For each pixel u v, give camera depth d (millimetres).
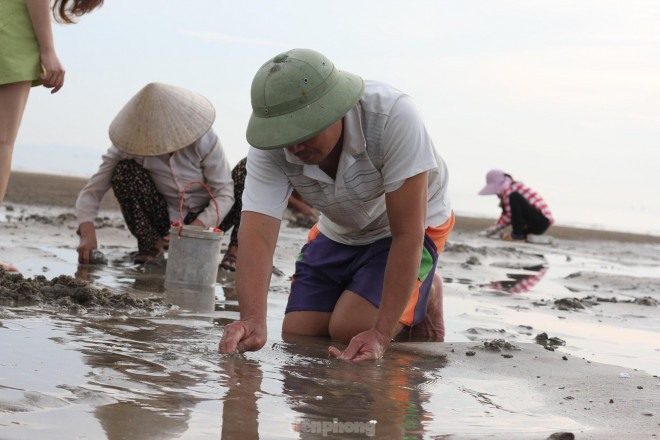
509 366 2949
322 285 3549
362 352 2885
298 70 2537
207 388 2227
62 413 1847
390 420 2072
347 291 3408
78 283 3559
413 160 2836
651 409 2350
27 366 2240
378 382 2521
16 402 1888
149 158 5293
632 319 4598
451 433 1994
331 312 3488
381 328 2949
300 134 2520
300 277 3633
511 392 2533
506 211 12516
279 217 3062
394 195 2891
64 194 13023
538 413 2268
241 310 2916
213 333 3102
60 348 2518
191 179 5348
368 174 2959
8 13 3826
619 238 16625
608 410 2328
